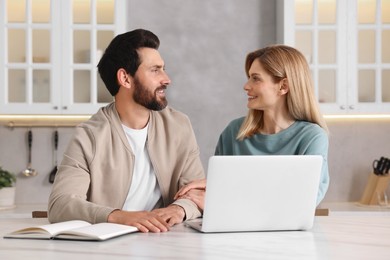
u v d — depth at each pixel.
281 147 3.06
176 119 2.91
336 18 4.68
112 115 2.78
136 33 2.77
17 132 4.84
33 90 4.60
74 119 4.86
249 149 3.14
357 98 4.69
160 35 4.85
